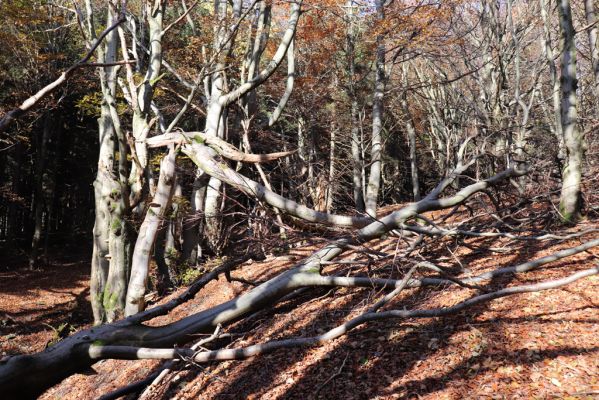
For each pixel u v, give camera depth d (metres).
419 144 30.70
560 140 12.31
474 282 6.75
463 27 17.00
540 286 5.70
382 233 7.38
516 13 17.47
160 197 9.41
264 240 8.59
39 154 26.45
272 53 19.11
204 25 14.75
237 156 8.84
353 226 7.87
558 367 4.48
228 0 15.97
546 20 14.31
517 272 6.76
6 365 5.19
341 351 6.09
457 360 5.09
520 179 10.81
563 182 8.64
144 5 13.86
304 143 21.28
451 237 9.28
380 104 12.71
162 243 15.74
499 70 15.92
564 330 5.05
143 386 7.34
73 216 36.16
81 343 5.82
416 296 7.16
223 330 7.99
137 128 12.13
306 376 5.81
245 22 14.85
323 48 18.41
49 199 29.00
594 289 5.78
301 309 7.94
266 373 6.26
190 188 18.14
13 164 30.92
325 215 7.94
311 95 20.06
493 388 4.44
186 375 7.14
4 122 2.94
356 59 21.34
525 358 4.74
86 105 16.91
